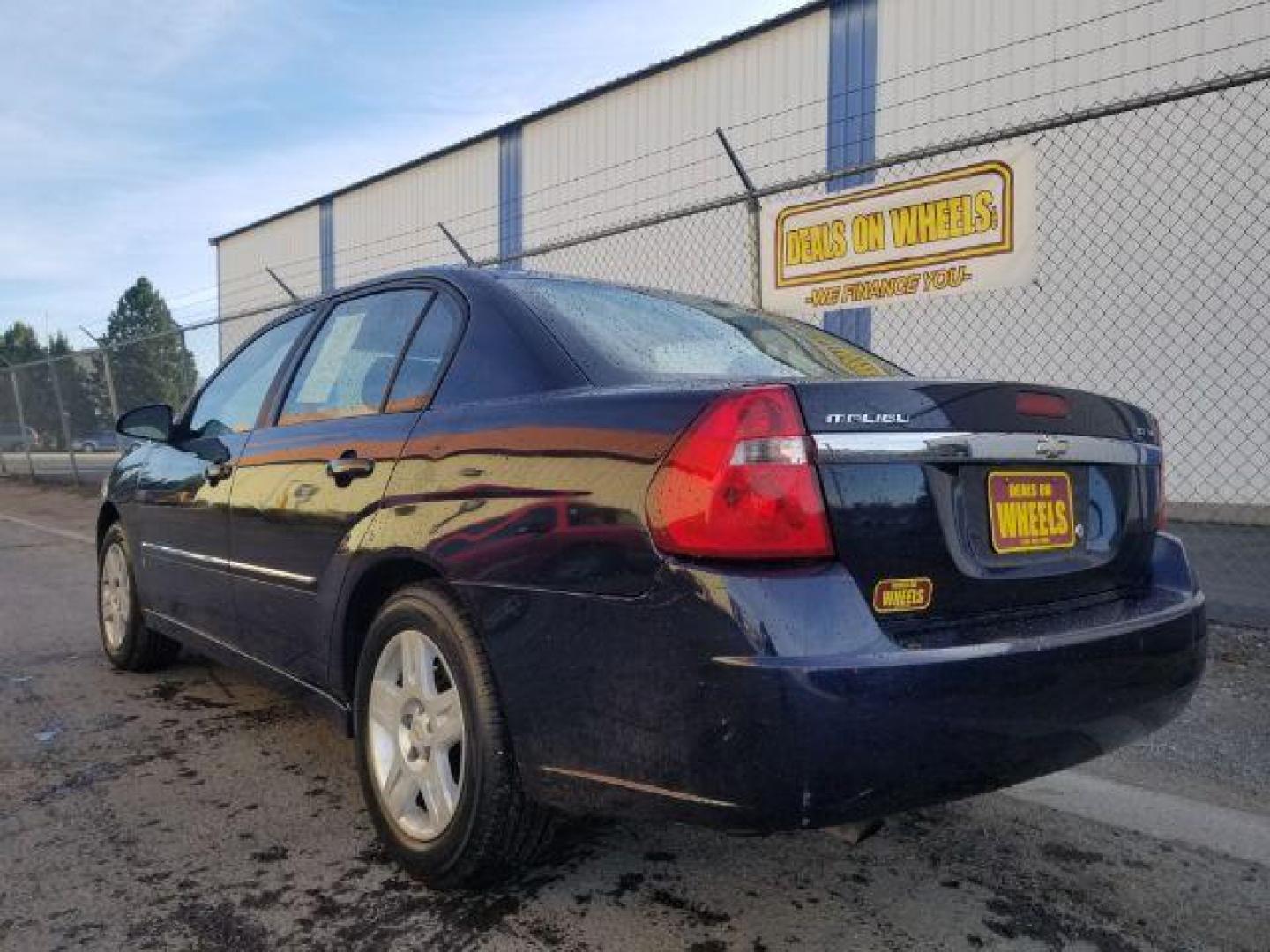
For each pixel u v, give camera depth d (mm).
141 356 14250
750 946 2180
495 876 2348
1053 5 10719
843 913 2332
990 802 3014
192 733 3629
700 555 1823
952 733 1844
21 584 7023
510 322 2553
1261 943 2219
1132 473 2518
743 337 2945
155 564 4031
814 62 13016
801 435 1835
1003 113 11078
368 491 2660
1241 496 9336
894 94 12117
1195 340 9555
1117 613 2270
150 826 2797
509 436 2279
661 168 14977
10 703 4004
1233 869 2578
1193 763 3309
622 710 1923
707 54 14273
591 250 15812
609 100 15734
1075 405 2326
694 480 1842
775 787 1740
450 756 2408
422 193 19922
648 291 3115
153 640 4348
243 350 3945
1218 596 5789
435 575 2529
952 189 5613
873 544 1870
